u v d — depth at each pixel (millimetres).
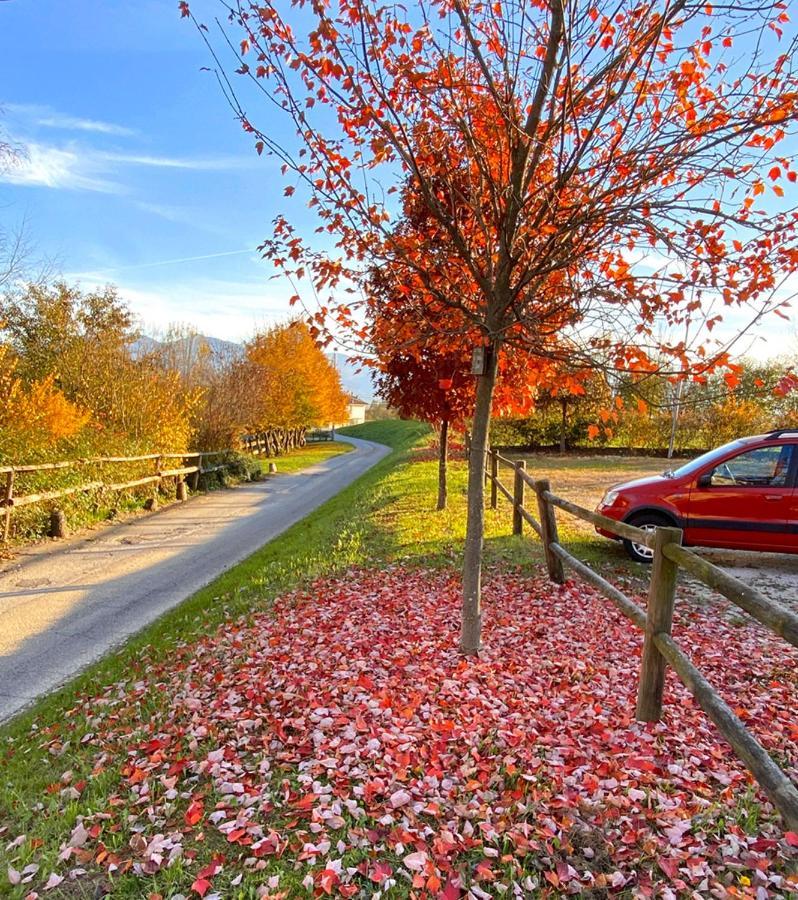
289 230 4176
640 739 3145
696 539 7211
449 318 4305
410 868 2299
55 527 11148
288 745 3301
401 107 3582
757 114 3000
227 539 11367
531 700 3684
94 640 6125
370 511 11320
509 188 3359
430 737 3266
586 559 7379
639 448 27016
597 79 3059
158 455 15648
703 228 3332
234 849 2498
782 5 2893
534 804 2629
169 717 3869
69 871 2441
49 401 12188
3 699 4836
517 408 5531
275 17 3262
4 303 20891
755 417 24422
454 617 5348
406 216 4781
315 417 37500
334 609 5773
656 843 2361
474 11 3289
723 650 4531
